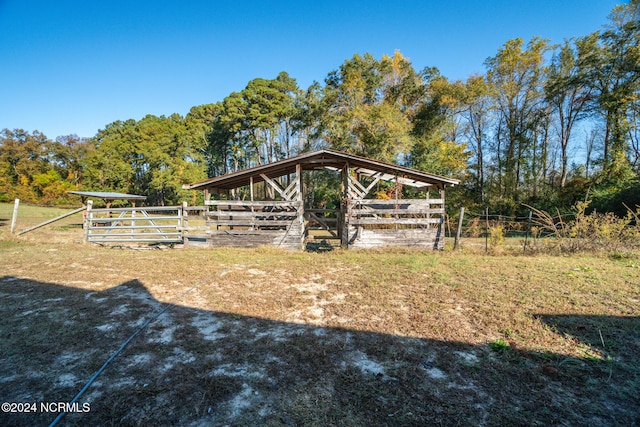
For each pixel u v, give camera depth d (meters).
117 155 41.84
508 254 9.14
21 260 8.12
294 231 10.30
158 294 5.33
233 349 3.40
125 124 53.44
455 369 3.00
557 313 4.30
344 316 4.32
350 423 2.30
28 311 4.53
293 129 34.94
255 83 35.78
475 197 26.17
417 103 26.23
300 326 4.00
